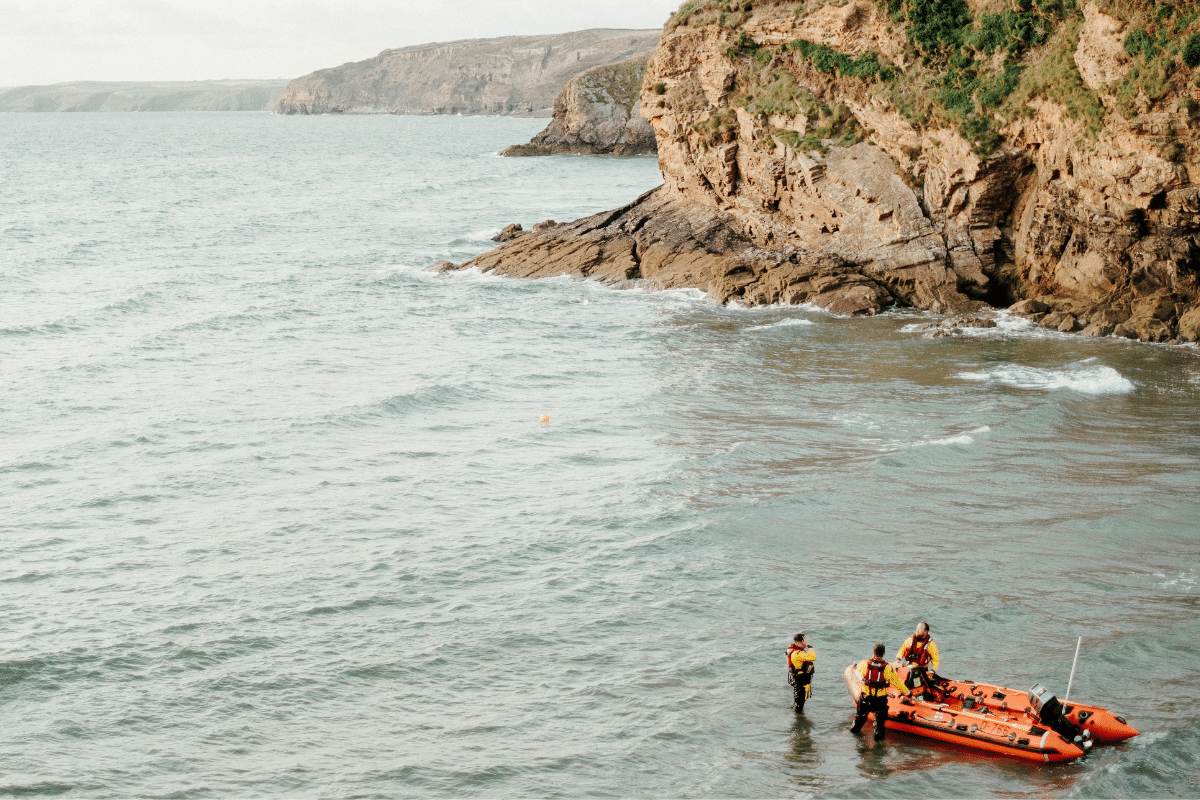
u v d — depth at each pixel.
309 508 24.95
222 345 41.22
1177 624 18.06
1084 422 29.31
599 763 14.96
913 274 44.38
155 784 14.59
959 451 27.17
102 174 128.62
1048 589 19.66
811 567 21.05
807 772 14.62
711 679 17.16
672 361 37.84
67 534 23.50
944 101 43.62
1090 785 13.84
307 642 18.62
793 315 44.00
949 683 15.86
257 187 110.19
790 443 28.52
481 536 23.17
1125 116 37.00
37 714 16.36
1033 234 41.97
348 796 14.29
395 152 178.75
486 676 17.44
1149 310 38.34
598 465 27.59
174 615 19.66
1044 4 41.81
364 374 37.09
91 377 36.44
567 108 159.38
